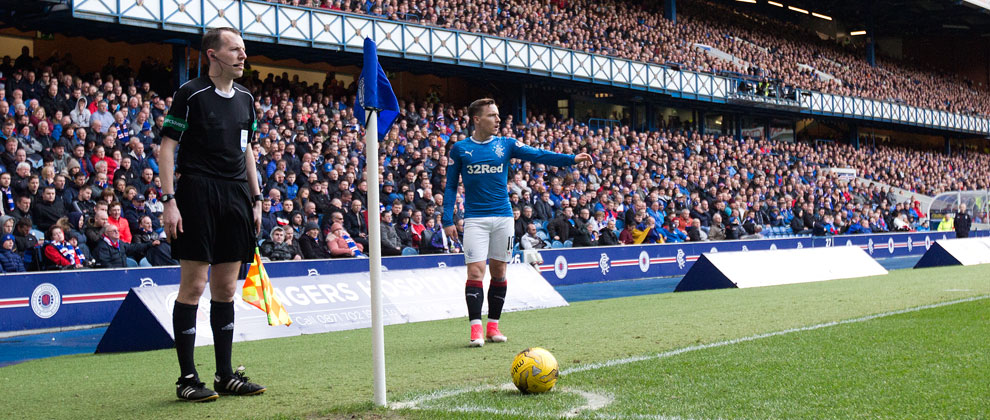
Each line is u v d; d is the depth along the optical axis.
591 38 25.59
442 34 20.66
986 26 47.09
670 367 4.68
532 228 15.66
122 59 19.56
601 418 3.46
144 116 14.38
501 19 22.84
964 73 50.03
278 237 12.34
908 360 4.75
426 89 24.44
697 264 11.84
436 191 17.00
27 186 11.27
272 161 14.72
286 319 4.55
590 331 6.67
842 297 9.25
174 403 4.13
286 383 4.60
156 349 6.54
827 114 33.88
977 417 3.40
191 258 4.06
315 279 7.85
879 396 3.81
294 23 17.86
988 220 30.02
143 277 10.70
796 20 42.88
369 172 3.89
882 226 27.34
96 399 4.33
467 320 8.07
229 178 4.16
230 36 4.13
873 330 6.12
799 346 5.39
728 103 29.47
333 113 18.11
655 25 29.94
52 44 18.80
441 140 18.41
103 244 10.79
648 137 25.72
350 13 18.81
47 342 8.82
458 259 14.41
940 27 47.28
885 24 46.53
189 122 4.06
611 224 17.36
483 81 24.72
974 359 4.74
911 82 43.59
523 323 7.51
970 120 43.03
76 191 11.74
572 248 16.08
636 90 26.36
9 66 13.99
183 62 17.25
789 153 31.61
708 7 35.81
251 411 3.86
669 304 9.18
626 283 16.34
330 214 13.68
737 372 4.47
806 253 13.12
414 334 6.89
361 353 5.81
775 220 23.88
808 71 35.66
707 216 21.00
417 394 4.11
